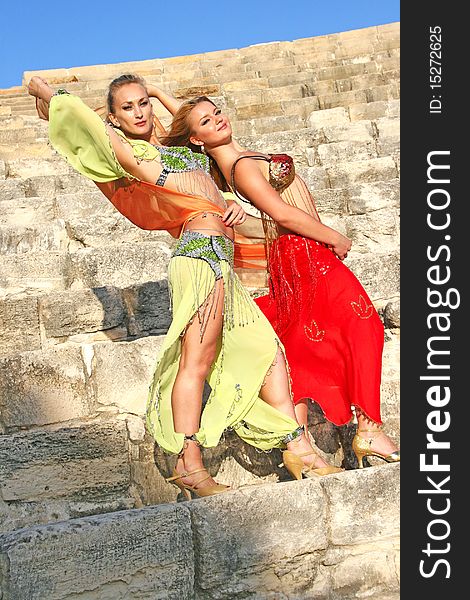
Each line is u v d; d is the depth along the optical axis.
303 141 7.97
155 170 3.31
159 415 3.35
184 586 2.98
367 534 3.31
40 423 3.68
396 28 12.34
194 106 3.57
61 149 3.26
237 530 3.10
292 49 12.51
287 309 3.65
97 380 3.80
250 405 3.46
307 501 3.23
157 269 5.01
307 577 3.20
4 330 4.26
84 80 11.99
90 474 3.57
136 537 2.92
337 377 3.55
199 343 3.27
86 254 4.99
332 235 3.61
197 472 3.26
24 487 3.46
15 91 11.57
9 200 6.15
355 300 3.55
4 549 2.74
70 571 2.81
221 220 3.40
